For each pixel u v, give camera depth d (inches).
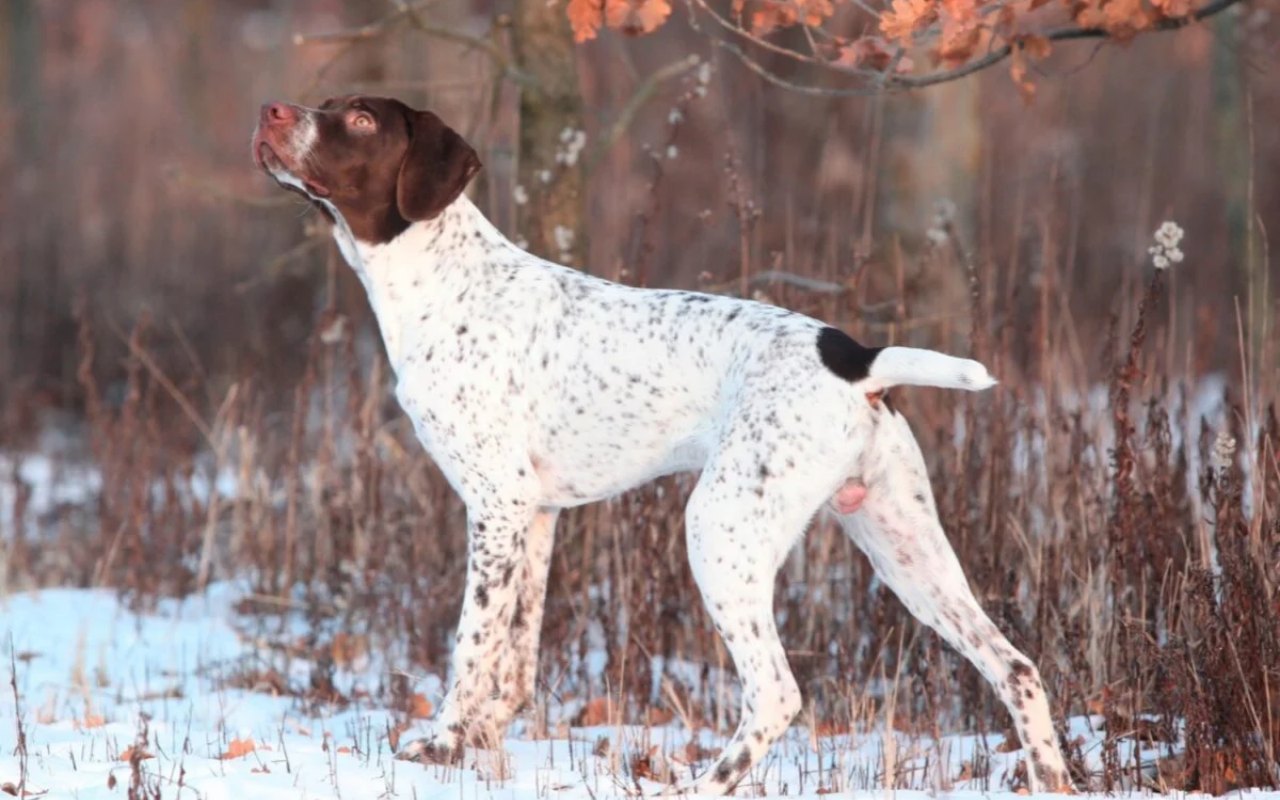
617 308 333.1
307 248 521.0
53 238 1064.2
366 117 339.9
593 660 437.7
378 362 506.9
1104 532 390.9
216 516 545.0
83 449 730.2
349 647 455.2
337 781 312.7
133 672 430.6
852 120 780.0
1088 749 339.0
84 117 1385.3
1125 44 376.5
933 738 358.6
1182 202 909.2
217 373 806.5
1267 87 945.5
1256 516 345.4
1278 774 318.3
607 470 333.7
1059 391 433.7
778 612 423.2
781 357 308.3
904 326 439.2
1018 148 950.4
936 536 314.0
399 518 477.1
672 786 302.8
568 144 458.3
